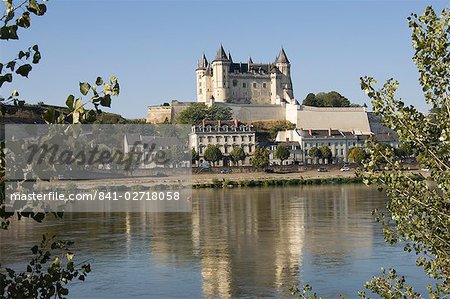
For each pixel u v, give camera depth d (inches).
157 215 2694.4
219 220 2432.3
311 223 2230.6
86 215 2736.2
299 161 7022.6
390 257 1482.5
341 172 5565.9
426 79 449.7
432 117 463.2
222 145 6894.7
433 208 468.1
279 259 1524.4
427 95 455.2
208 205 3154.5
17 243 1801.2
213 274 1364.4
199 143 6825.8
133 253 1641.2
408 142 466.6
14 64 289.1
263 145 6988.2
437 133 461.1
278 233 1991.9
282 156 6624.0
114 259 1551.4
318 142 7145.7
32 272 347.9
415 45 441.7
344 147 7234.3
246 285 1258.0
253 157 6136.8
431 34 436.5
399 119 459.2
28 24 285.7
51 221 2450.8
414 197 468.8
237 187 4680.1
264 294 1185.4
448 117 448.5
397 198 482.0
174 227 2234.3
